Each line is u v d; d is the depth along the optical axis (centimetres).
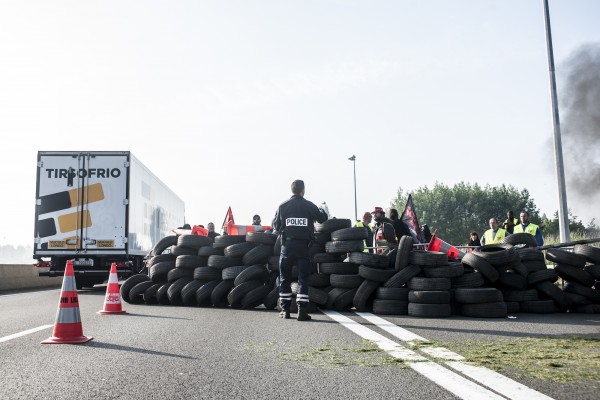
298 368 462
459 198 9838
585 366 458
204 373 445
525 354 516
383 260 959
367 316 900
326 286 1012
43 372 450
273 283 1063
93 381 417
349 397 368
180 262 1129
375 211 1304
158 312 989
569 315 939
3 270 1806
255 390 388
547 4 1991
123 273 1720
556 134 1934
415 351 542
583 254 1002
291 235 881
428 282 892
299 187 909
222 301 1109
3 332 694
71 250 1669
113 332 700
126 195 1684
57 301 1274
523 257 1009
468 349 550
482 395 368
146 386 401
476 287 924
